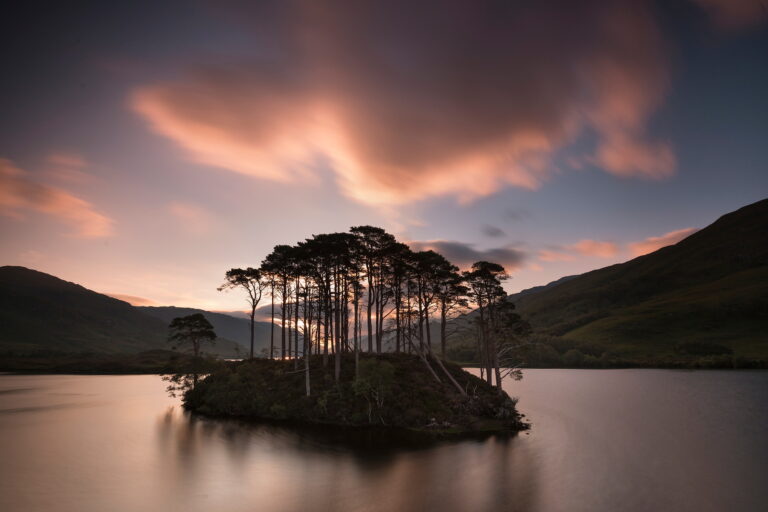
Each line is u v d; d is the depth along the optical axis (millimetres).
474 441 39406
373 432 42812
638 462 32719
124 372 193125
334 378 53500
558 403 69062
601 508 23094
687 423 50375
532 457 33781
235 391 56312
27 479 28047
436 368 58938
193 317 73125
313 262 56094
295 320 60969
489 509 22750
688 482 27922
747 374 132875
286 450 35781
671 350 199500
